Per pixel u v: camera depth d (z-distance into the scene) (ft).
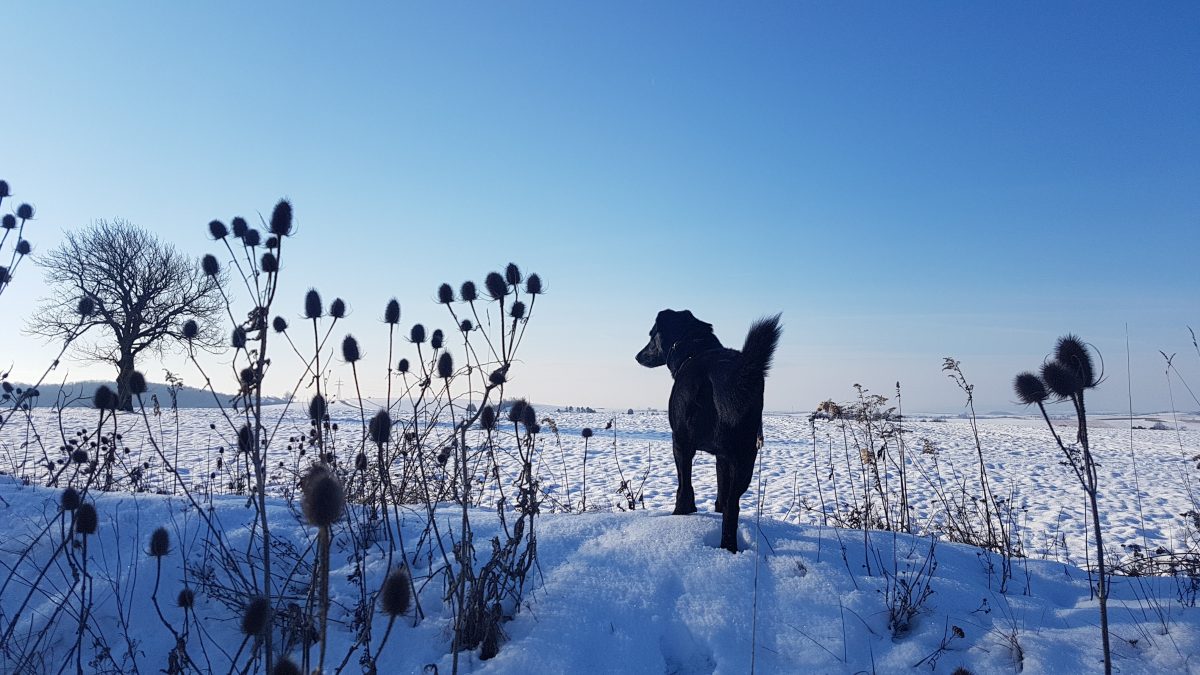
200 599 5.90
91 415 31.19
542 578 6.24
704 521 7.45
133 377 5.35
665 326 8.65
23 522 6.69
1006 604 6.27
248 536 6.76
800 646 5.57
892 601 6.10
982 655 5.50
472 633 5.41
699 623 5.76
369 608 5.45
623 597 5.99
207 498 7.74
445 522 7.53
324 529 3.15
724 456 7.16
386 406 6.23
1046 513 14.65
